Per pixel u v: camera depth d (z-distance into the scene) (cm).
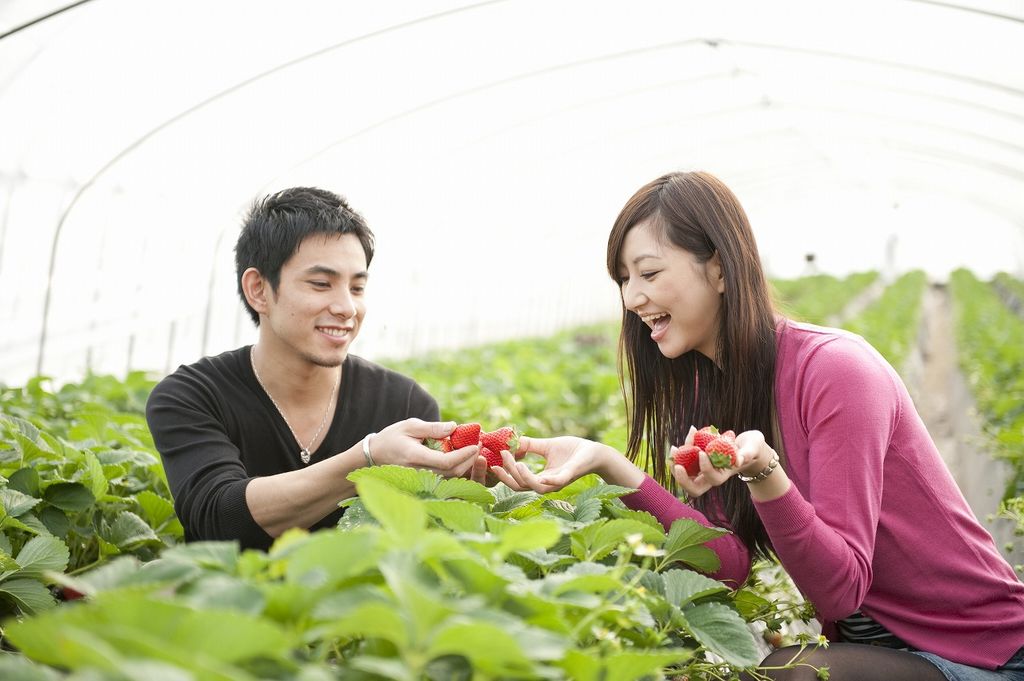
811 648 278
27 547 289
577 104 1171
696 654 264
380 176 1162
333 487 288
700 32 916
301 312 319
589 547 252
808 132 1694
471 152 1254
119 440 490
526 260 2055
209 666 129
